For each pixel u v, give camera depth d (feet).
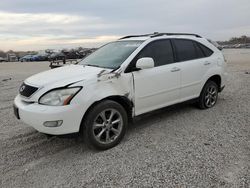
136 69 14.28
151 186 9.89
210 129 15.46
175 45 16.96
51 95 11.96
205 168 10.96
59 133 11.88
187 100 17.70
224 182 9.91
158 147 13.23
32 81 13.28
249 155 12.01
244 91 25.71
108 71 13.39
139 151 12.87
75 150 13.39
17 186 10.36
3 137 15.39
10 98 26.53
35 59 139.44
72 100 11.89
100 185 10.14
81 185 10.21
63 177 10.85
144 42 15.44
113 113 13.34
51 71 14.92
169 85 16.02
